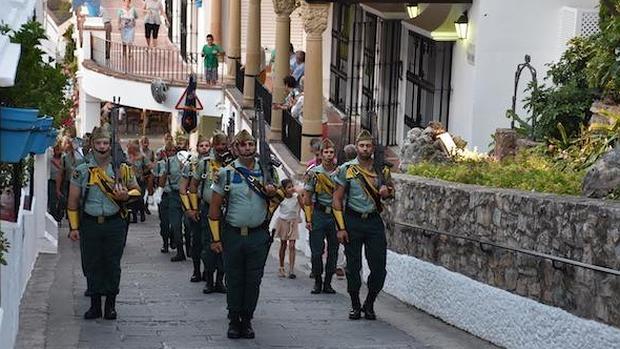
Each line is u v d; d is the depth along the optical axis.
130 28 37.94
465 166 16.17
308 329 13.33
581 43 19.70
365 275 16.53
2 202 13.16
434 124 19.12
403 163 19.00
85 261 13.38
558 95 19.20
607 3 18.20
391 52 26.91
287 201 17.97
